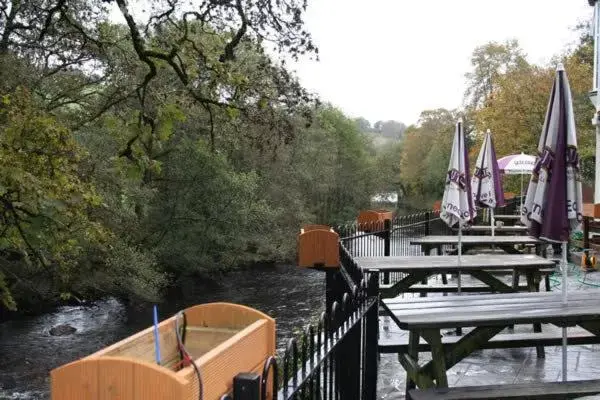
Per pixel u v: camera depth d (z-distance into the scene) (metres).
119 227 16.06
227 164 23.41
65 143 5.77
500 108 28.30
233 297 21.98
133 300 19.77
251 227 25.77
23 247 6.12
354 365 3.78
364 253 10.13
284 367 2.34
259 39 6.86
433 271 6.73
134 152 6.29
